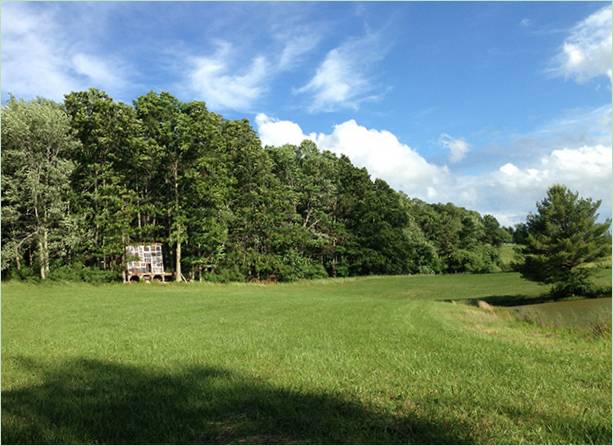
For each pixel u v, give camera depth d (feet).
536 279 165.07
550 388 29.27
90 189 187.52
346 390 28.45
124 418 23.59
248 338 50.72
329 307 93.66
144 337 51.52
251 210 222.69
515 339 51.75
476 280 257.14
